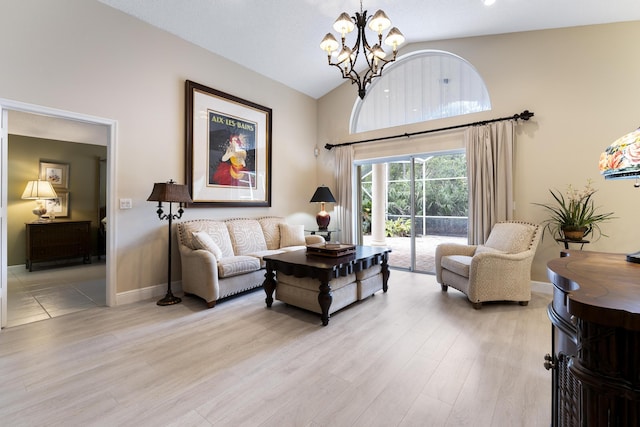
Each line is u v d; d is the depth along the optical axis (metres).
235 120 4.34
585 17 3.29
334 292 2.85
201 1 3.18
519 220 3.80
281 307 3.14
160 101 3.51
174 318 2.82
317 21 3.71
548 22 3.49
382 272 3.62
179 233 3.50
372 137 5.13
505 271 3.08
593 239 3.44
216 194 4.10
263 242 4.23
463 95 4.34
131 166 3.26
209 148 4.00
